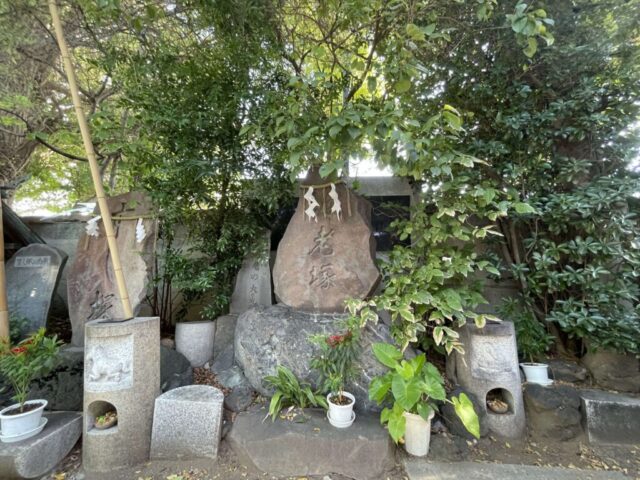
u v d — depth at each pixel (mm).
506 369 2709
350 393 2699
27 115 4051
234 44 3334
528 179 3268
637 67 2906
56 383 2770
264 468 2244
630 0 2799
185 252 4125
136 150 3260
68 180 6461
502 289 3961
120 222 3535
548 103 3289
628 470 2305
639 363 2932
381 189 4574
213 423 2371
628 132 3057
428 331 3402
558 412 2643
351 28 3068
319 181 3521
